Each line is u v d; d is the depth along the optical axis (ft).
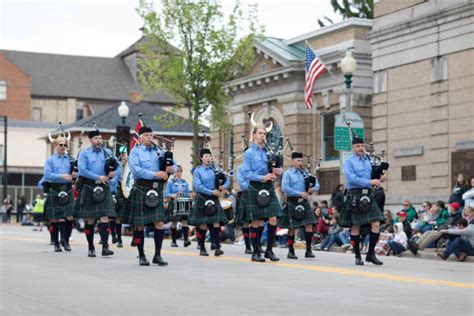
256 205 42.93
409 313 24.00
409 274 36.19
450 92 72.38
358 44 91.56
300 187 47.62
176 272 35.99
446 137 72.59
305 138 97.86
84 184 45.85
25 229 105.40
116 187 57.93
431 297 27.76
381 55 80.69
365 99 90.53
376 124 81.30
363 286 30.94
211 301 26.48
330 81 93.56
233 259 44.19
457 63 71.67
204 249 48.24
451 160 71.77
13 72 252.21
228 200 66.54
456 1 71.46
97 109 261.44
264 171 43.09
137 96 204.23
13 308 24.90
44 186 51.24
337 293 28.71
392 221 63.21
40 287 30.25
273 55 101.04
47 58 270.67
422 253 54.44
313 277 34.17
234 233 71.82
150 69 104.01
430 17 74.13
